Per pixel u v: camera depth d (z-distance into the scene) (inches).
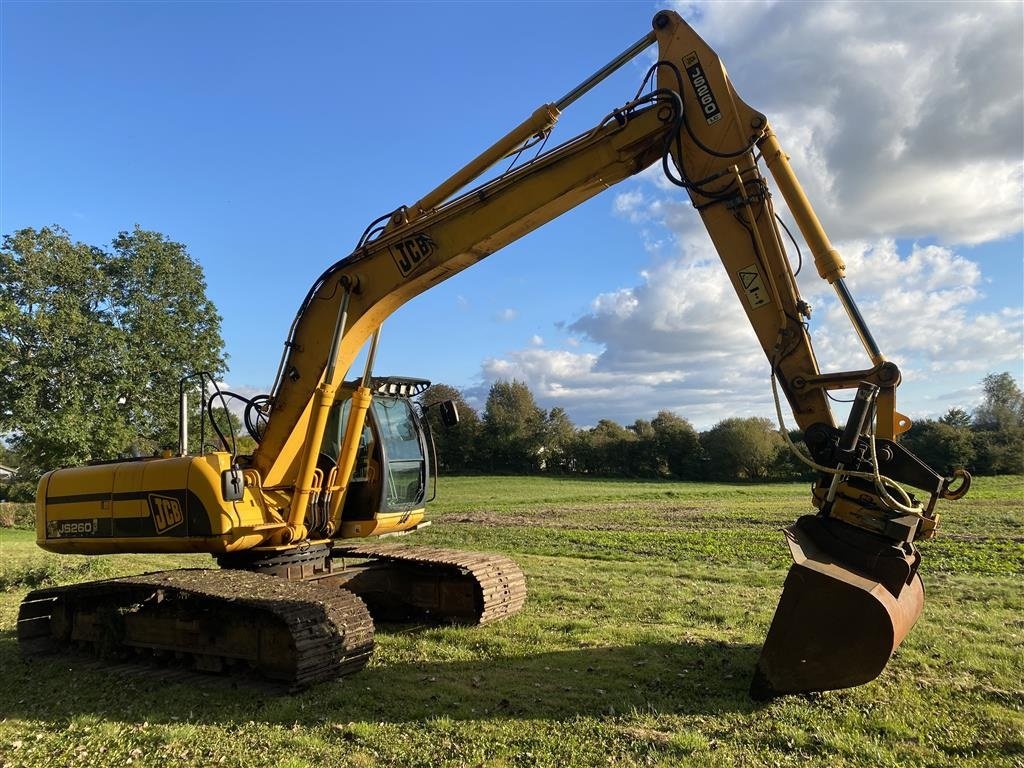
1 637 327.0
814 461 208.7
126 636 279.4
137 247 1315.2
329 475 295.7
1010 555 542.6
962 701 203.9
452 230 254.1
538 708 206.2
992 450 1959.9
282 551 286.7
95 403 1189.7
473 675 240.7
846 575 193.5
